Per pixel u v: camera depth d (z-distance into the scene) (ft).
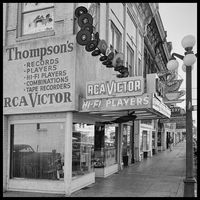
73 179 34.40
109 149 49.67
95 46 33.27
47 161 35.37
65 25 35.68
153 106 30.68
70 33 35.37
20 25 38.42
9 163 36.76
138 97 30.91
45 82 35.40
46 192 34.27
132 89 31.24
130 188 36.42
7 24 38.73
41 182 34.63
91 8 40.40
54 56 35.29
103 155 45.93
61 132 34.96
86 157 39.65
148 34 84.64
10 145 37.19
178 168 57.62
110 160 50.11
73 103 33.68
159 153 106.22
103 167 45.21
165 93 62.85
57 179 34.55
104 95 32.53
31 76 36.19
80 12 34.06
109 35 47.32
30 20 38.29
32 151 36.22
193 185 28.55
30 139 36.52
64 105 34.09
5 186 36.06
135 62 66.85
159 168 57.52
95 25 42.42
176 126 176.45
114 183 39.93
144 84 33.01
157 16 86.12
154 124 103.14
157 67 104.94
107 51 36.01
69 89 34.17
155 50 99.91
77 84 34.50
